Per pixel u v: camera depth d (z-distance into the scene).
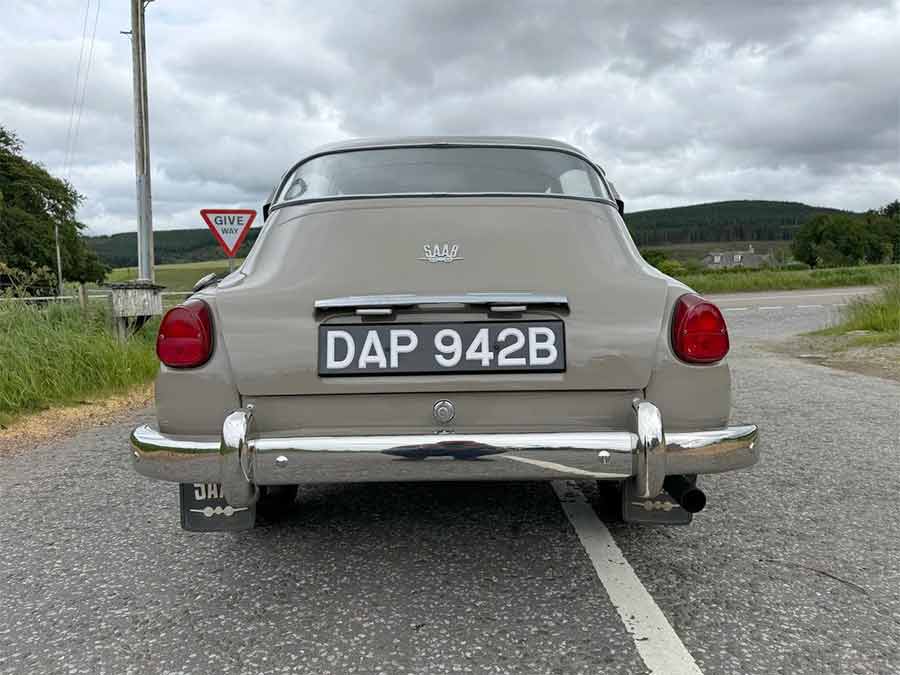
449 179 3.01
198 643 2.20
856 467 4.09
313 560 2.85
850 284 28.69
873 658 2.03
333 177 3.03
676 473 2.29
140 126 12.97
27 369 6.48
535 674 1.97
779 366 8.85
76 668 2.07
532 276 2.46
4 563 2.88
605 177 3.27
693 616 2.30
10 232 48.59
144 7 12.87
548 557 2.82
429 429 2.37
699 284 28.17
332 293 2.43
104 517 3.46
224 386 2.37
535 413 2.39
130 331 9.09
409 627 2.26
